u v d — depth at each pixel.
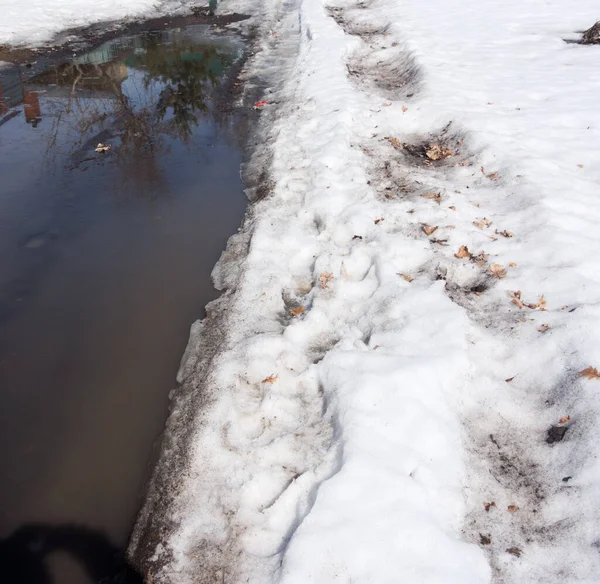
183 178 6.34
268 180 6.08
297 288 4.51
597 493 2.70
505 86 7.85
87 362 3.90
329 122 7.02
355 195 5.46
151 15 13.36
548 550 2.57
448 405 3.18
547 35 10.31
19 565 2.76
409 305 3.90
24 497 3.06
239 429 3.22
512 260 4.44
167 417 3.48
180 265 4.89
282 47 11.21
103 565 2.74
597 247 4.42
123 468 3.21
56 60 10.12
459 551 2.44
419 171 6.09
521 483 2.90
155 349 4.02
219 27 12.62
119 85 9.11
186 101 8.55
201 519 2.80
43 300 4.45
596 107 6.95
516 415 3.24
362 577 2.31
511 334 3.73
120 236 5.26
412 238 4.76
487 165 5.93
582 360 3.37
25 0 13.27
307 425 3.21
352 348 3.60
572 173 5.59
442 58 9.12
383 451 2.82
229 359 3.70
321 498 2.58
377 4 14.15
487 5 12.91
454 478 2.81
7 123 7.55
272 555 2.58
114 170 6.47
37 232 5.26
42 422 3.48
